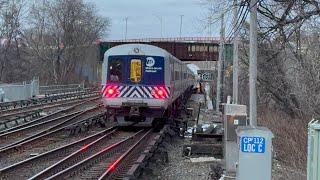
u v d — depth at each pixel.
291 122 28.48
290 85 37.34
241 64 53.94
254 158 12.58
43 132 33.66
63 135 33.41
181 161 24.95
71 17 165.50
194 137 30.11
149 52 35.28
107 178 19.20
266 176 12.57
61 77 160.62
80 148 27.22
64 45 162.88
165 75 35.41
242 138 12.63
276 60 37.91
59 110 54.50
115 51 35.59
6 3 144.50
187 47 94.56
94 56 175.62
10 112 49.66
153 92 35.12
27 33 161.62
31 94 74.81
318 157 11.52
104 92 35.62
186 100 70.94
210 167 22.02
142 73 35.22
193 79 106.75
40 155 23.67
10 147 26.44
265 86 39.47
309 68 30.78
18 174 20.28
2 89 62.88
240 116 19.88
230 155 19.58
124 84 35.22
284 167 20.23
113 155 25.31
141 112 35.44
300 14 23.08
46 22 163.25
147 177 20.23
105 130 35.28
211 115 53.84
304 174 18.34
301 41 31.19
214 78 88.44
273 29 27.61
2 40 143.75
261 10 25.36
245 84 53.59
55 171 20.59
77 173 20.22
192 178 20.73
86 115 50.19
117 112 35.59
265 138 12.57
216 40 89.12
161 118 36.16
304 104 30.70
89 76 177.75
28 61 158.62
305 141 21.03
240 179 12.66
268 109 39.16
